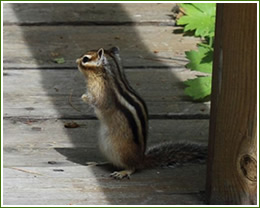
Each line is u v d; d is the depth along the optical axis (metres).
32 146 12.30
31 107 13.55
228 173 10.35
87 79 11.56
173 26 17.09
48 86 14.37
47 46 16.08
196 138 12.62
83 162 11.84
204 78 13.90
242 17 9.72
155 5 17.95
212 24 15.88
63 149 12.23
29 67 15.16
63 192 10.92
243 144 10.18
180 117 13.30
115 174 11.34
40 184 11.11
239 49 9.83
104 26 17.09
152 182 11.21
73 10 17.78
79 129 12.88
